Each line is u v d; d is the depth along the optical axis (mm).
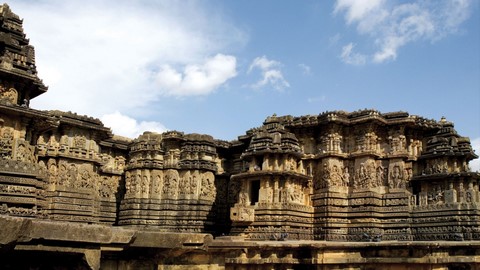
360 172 47281
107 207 57656
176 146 57500
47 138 47781
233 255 26234
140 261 14781
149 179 56250
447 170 44250
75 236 11266
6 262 10977
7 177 24266
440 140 45688
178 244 14891
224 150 59844
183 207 54688
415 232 43531
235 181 52406
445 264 27234
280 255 27812
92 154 49750
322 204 46969
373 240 42688
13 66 27484
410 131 48438
